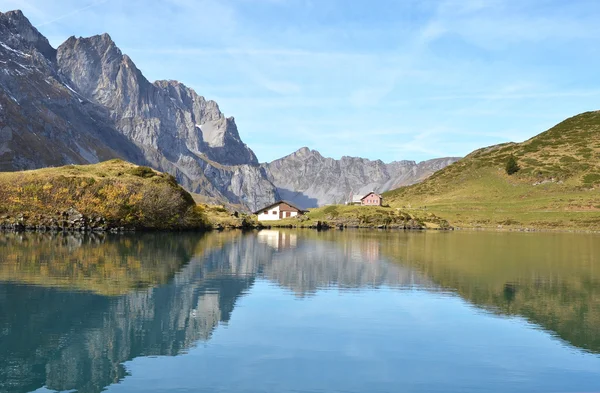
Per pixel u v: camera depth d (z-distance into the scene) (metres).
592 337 23.50
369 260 52.75
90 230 85.56
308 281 37.78
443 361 20.02
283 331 23.70
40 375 17.78
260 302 29.86
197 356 20.00
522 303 30.73
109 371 18.28
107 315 25.80
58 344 21.11
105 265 42.84
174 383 17.25
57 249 54.41
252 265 46.50
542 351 21.42
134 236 79.38
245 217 144.12
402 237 101.38
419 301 30.97
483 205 199.62
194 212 111.31
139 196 93.19
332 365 19.31
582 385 17.81
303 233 113.44
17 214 85.25
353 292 33.59
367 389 17.09
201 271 41.62
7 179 91.25
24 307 26.92
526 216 173.88
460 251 66.38
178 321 25.06
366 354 20.67
